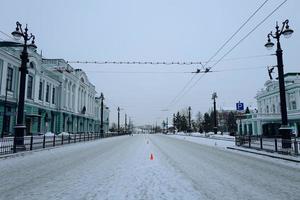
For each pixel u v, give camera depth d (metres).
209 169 11.40
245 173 10.44
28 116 41.50
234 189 7.68
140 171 10.78
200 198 6.66
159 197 6.74
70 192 7.27
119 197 6.73
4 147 17.25
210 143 32.69
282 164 13.16
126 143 33.38
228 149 23.12
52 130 52.78
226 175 9.95
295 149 15.94
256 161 14.36
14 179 9.17
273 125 48.31
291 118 47.56
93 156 16.81
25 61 19.77
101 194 7.04
